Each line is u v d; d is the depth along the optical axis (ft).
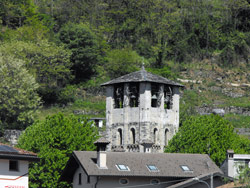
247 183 400.88
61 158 546.26
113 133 608.60
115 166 461.37
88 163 457.68
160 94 605.73
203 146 581.12
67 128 570.87
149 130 593.42
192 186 446.60
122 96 608.60
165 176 466.29
